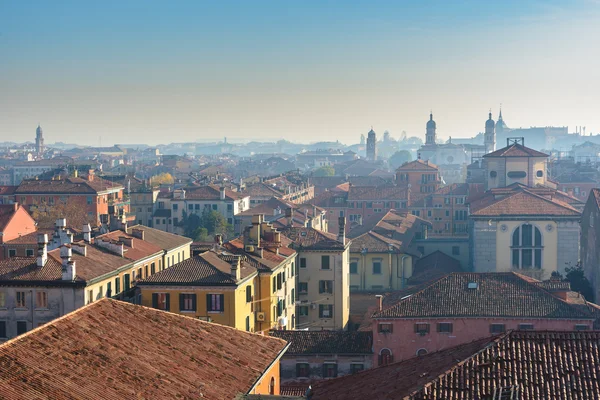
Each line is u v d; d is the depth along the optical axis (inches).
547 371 1710.1
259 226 4165.8
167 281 3440.0
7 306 3430.1
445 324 3513.8
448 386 1647.4
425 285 4010.8
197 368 1876.2
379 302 3668.8
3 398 1428.4
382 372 1968.5
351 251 5600.4
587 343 1795.0
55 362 1636.3
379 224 6378.0
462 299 3604.8
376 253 5595.5
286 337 3563.0
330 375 3476.9
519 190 6624.0
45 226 6909.5
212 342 2074.3
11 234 5935.0
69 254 3430.1
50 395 1507.1
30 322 3412.9
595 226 5132.9
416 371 1836.9
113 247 3996.1
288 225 5516.7
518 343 1798.7
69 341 1748.3
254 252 3951.8
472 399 1608.0
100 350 1770.4
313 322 4539.9
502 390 1616.6
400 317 3506.4
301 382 3462.1
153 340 1948.8
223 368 1953.7
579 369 1718.8
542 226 5728.3
